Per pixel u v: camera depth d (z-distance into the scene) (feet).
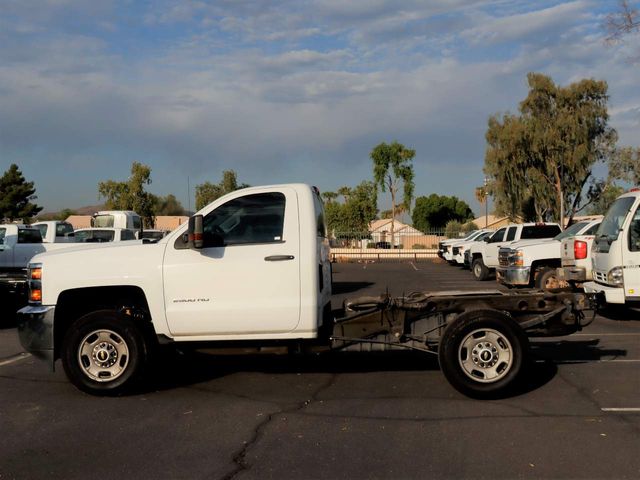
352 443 16.94
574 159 142.72
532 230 66.39
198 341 21.91
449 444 16.72
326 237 24.67
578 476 14.49
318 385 23.25
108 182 138.82
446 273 88.28
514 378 20.61
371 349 22.33
